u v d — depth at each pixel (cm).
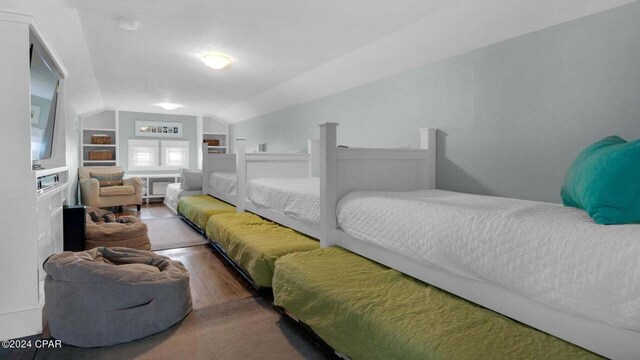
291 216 259
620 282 88
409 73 299
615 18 175
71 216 263
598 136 182
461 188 255
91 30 282
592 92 184
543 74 205
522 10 202
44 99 207
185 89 504
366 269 165
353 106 371
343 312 130
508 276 113
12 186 164
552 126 202
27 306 167
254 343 163
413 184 259
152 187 702
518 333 105
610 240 94
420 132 277
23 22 167
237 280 247
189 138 764
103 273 164
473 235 125
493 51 232
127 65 382
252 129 650
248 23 265
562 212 127
